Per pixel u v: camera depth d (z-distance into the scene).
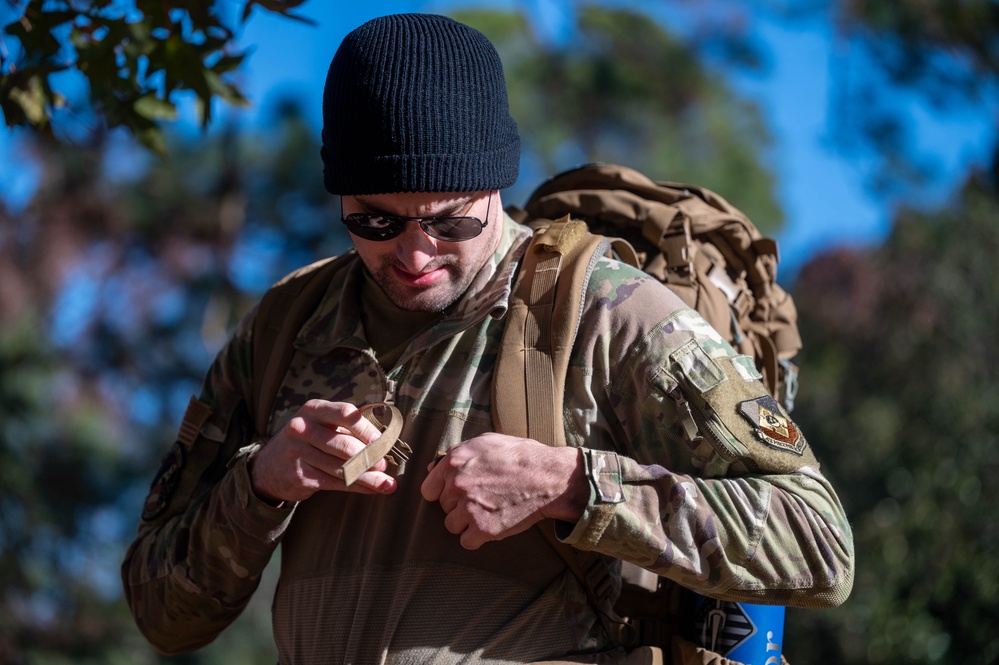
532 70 16.50
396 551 2.29
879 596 8.87
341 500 2.38
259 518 2.31
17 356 15.58
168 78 3.19
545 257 2.39
